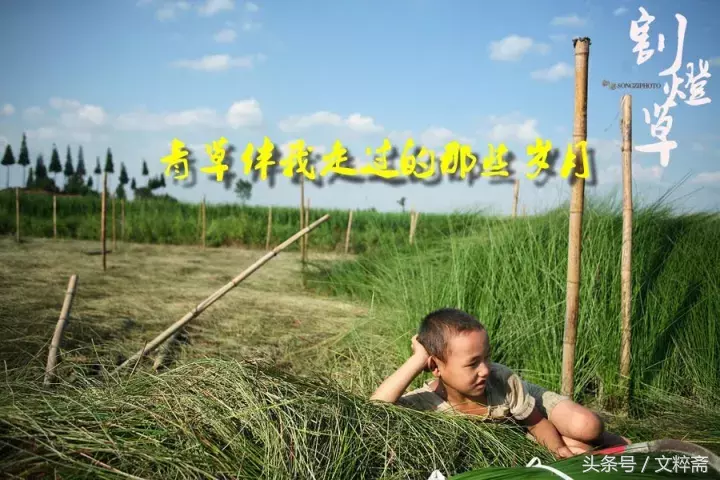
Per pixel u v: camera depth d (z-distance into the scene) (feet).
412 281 18.78
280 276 34.65
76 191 144.77
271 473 6.26
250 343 17.70
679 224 18.42
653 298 14.87
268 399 7.23
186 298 25.45
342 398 7.63
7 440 6.35
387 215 56.80
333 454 6.76
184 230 67.92
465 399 8.36
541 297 14.98
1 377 10.84
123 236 65.72
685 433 10.56
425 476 6.94
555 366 13.48
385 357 15.31
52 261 39.04
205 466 6.20
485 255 17.60
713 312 14.80
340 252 56.80
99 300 23.81
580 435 8.00
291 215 78.54
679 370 13.94
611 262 15.29
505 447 7.69
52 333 17.02
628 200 12.77
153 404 7.20
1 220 68.90
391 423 7.49
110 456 6.29
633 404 12.83
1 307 20.34
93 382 9.00
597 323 13.89
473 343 7.72
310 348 17.02
